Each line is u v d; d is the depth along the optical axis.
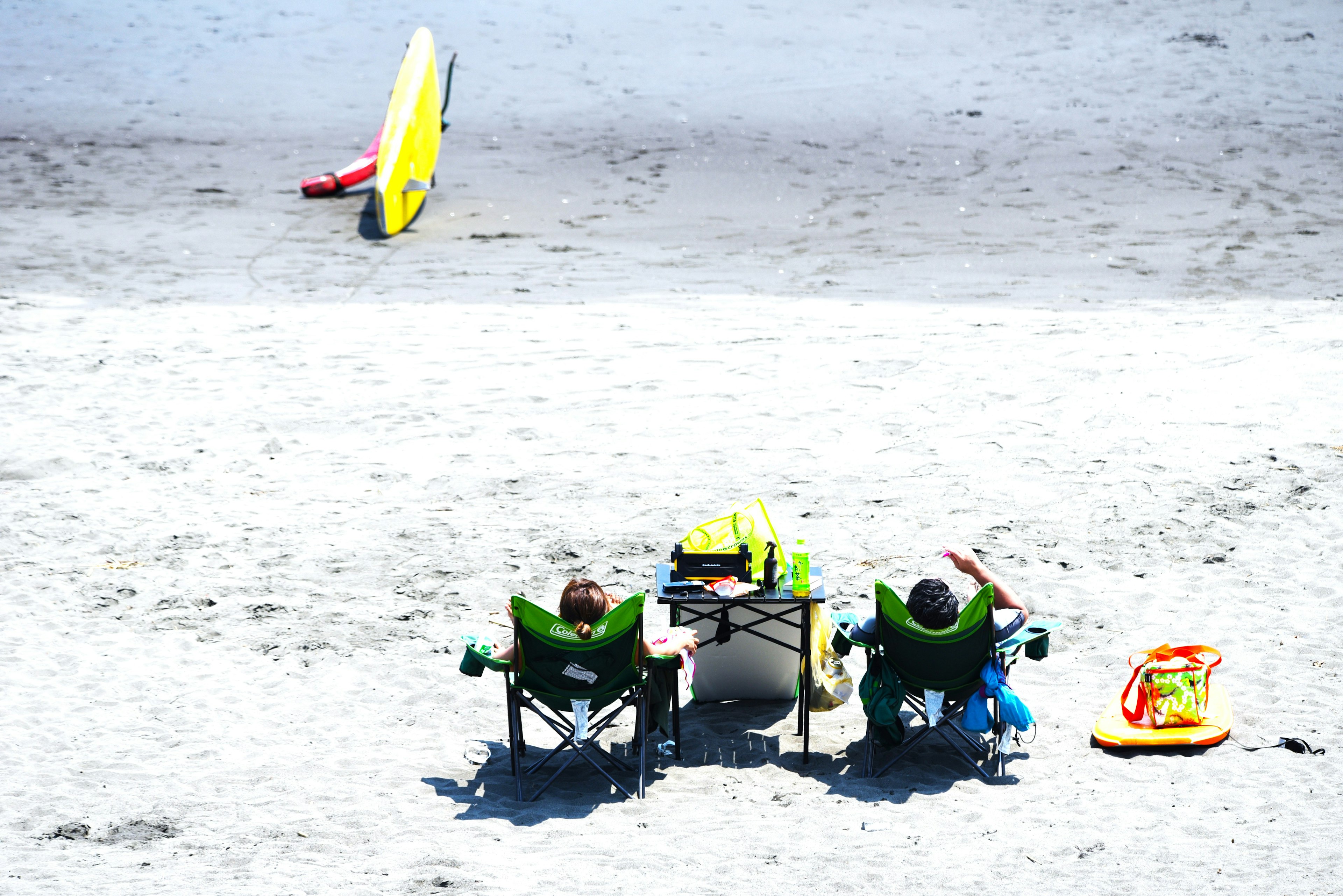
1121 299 41.03
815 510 23.86
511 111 73.06
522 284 44.91
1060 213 54.00
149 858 12.82
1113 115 68.69
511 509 24.56
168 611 20.34
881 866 12.52
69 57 81.75
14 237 50.88
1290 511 22.47
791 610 15.73
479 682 18.00
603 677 14.49
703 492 25.03
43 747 15.87
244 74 79.56
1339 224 50.25
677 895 11.92
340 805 14.39
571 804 14.52
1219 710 15.77
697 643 15.67
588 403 30.94
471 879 12.33
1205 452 25.58
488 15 90.81
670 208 56.81
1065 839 12.97
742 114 71.81
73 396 31.81
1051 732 15.88
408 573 21.70
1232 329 34.69
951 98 73.38
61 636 19.41
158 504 25.12
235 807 14.29
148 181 60.56
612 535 22.98
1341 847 12.20
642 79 78.62
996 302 41.25
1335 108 67.94
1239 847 12.45
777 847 13.09
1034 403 29.27
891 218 54.38
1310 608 18.88
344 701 17.33
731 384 32.09
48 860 12.72
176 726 16.58
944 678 14.66
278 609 20.41
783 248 50.22
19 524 23.97
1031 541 22.00
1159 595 19.67
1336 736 15.01
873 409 29.61
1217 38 80.62
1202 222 51.34
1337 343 32.16
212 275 46.25
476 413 30.38
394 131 54.31
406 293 43.81
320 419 30.19
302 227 54.22
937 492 24.48
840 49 82.94
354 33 87.62
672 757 15.84
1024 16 88.19
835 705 15.60
